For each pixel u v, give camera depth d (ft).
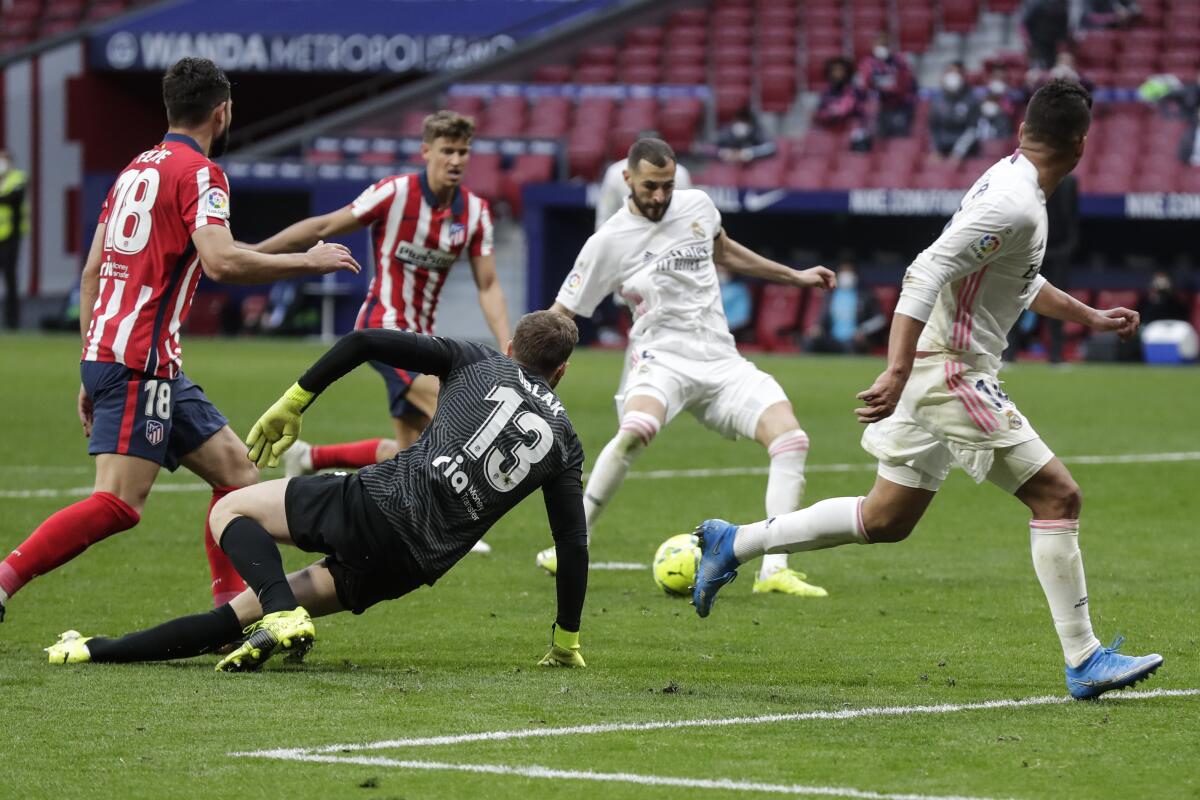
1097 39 175.32
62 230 206.28
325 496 35.17
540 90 180.65
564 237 161.07
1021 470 34.09
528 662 37.50
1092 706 32.96
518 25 189.06
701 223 50.93
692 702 32.91
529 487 35.27
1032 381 125.29
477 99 180.75
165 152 37.65
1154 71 172.86
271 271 36.27
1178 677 36.11
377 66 191.93
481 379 35.06
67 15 209.97
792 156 162.71
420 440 35.19
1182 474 76.13
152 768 27.37
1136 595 47.19
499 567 52.19
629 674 36.09
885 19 183.32
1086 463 79.92
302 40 193.36
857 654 38.73
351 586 35.32
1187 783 27.02
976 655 38.65
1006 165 33.45
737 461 81.87
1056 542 33.81
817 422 97.25
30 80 204.23
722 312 51.47
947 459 35.58
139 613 43.32
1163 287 150.51
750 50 183.21
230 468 38.81
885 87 164.04
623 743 29.35
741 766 27.84
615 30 187.73
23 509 61.82
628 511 64.85
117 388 37.29
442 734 29.86
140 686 33.65
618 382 121.80
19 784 26.43
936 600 46.65
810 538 37.32
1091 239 158.92
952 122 158.40
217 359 136.36
